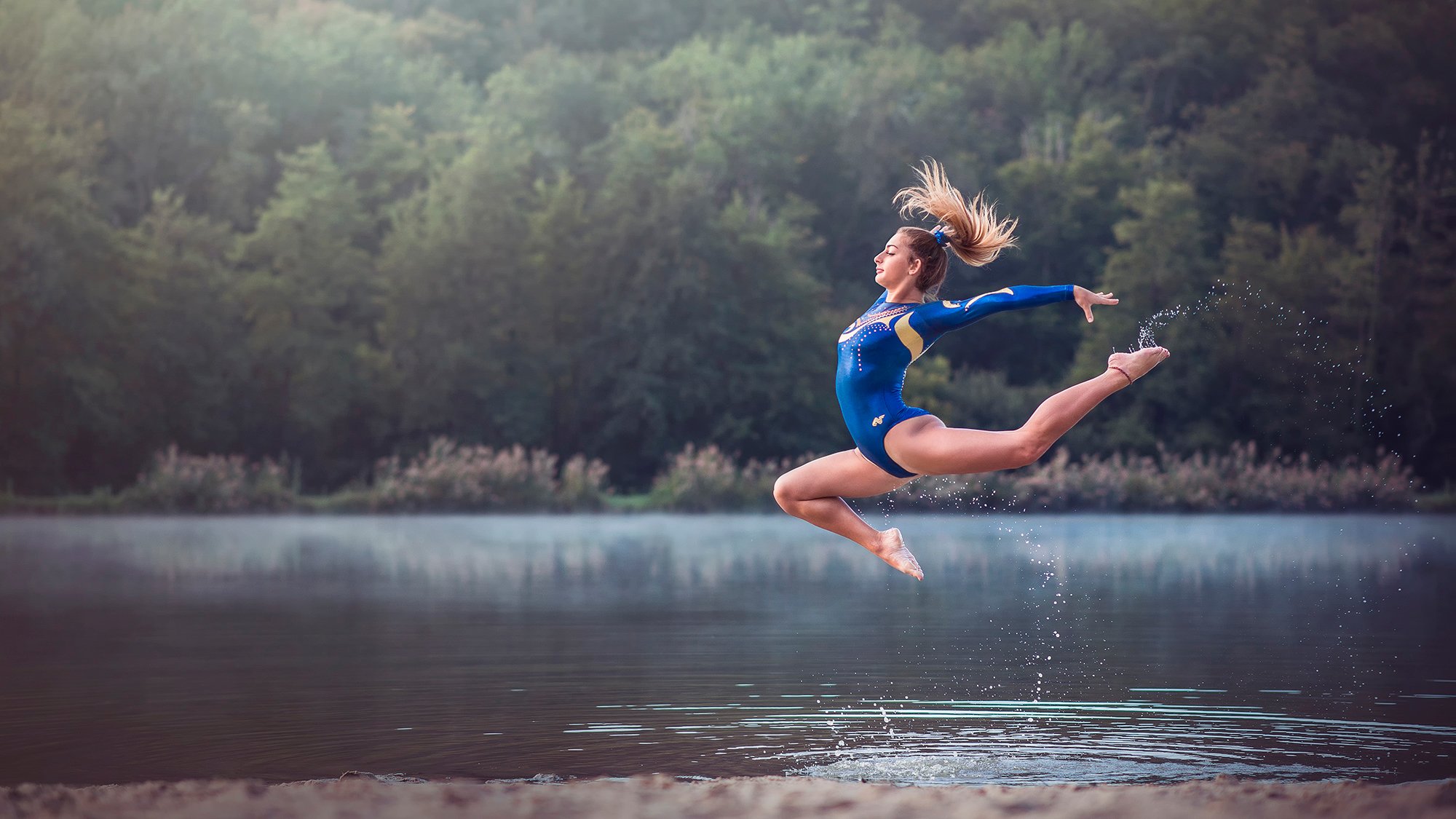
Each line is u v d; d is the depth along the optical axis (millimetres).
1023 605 13336
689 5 115125
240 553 23109
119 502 42000
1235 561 20766
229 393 54688
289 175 56812
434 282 57688
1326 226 79000
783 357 60250
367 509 42844
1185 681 7895
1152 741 5879
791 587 15797
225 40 72062
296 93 75062
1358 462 60719
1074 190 76688
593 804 4039
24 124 49781
